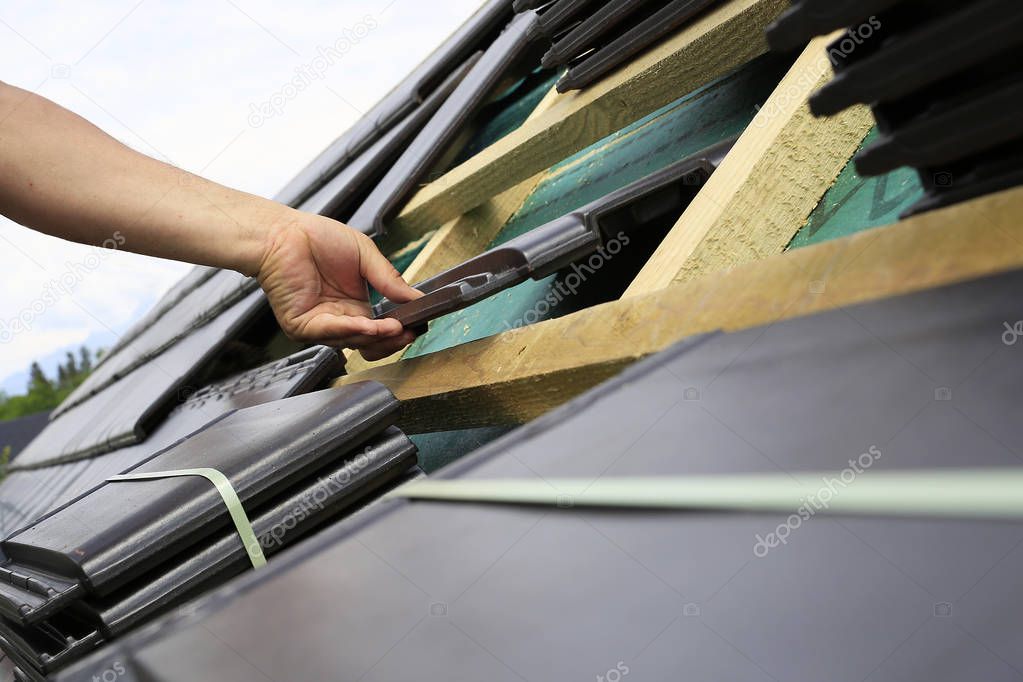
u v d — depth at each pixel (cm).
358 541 44
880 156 45
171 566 74
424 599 33
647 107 120
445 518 42
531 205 170
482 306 149
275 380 141
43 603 69
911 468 26
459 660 28
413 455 84
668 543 30
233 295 195
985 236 38
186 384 180
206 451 88
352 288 126
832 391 33
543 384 75
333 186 209
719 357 45
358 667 30
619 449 39
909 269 41
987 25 37
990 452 24
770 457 31
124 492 87
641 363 51
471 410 89
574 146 132
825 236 86
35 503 222
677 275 80
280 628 36
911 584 22
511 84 183
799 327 43
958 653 19
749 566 26
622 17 120
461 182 151
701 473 33
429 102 202
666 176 101
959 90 43
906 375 31
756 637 23
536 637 28
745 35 106
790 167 87
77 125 110
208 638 38
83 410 301
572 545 33
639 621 26
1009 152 44
